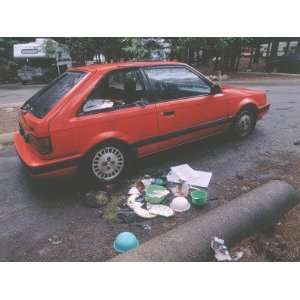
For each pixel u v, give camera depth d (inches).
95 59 951.0
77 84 133.5
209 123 177.3
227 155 179.3
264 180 146.6
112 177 147.0
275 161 167.9
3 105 386.9
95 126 134.0
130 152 150.0
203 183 145.1
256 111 203.6
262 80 585.9
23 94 543.8
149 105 150.1
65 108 128.0
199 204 125.3
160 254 93.8
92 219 121.1
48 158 127.7
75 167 134.6
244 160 171.2
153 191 134.6
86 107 132.6
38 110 136.0
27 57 741.9
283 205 120.2
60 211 127.6
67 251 103.0
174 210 124.0
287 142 197.9
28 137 135.4
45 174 128.8
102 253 101.5
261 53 1180.5
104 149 140.7
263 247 102.9
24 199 138.6
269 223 113.2
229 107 186.1
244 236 107.0
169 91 158.9
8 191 146.6
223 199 131.6
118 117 139.4
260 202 116.9
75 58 829.8
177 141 166.2
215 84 176.4
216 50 689.0
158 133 155.7
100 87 137.0
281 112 286.2
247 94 196.7
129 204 128.7
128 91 146.0
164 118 155.6
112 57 725.3
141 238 108.3
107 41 678.5
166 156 181.0
